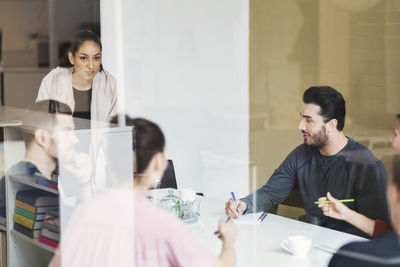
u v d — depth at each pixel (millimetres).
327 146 2420
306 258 1901
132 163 2021
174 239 1865
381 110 2566
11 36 1986
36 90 2008
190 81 2387
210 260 1858
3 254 1957
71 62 2090
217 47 2467
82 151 1971
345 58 2643
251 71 2537
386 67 2615
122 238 1810
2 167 1941
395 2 2627
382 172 2342
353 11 2662
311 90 2580
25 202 1951
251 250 1940
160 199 1991
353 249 1928
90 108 2086
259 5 2574
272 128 2484
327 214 2229
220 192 2311
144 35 2303
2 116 1958
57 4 2057
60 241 1846
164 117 2289
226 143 2422
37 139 1969
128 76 2219
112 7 2180
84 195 1897
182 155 2252
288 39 2686
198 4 2449
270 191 2332
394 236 2012
